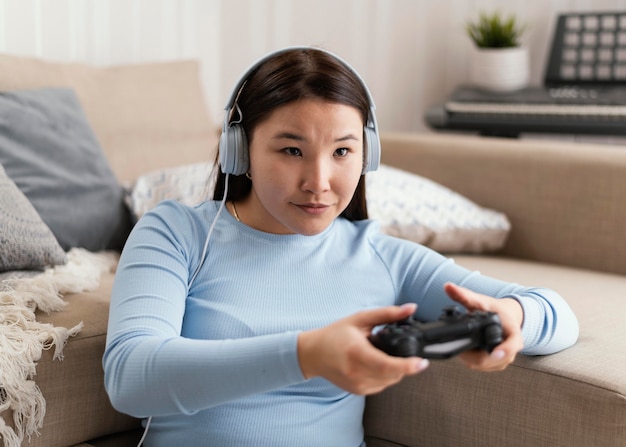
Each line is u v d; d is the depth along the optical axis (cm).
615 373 107
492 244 188
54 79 182
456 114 253
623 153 184
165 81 206
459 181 201
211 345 86
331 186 100
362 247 116
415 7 277
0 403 105
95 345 117
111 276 153
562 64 268
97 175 168
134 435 125
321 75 98
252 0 252
